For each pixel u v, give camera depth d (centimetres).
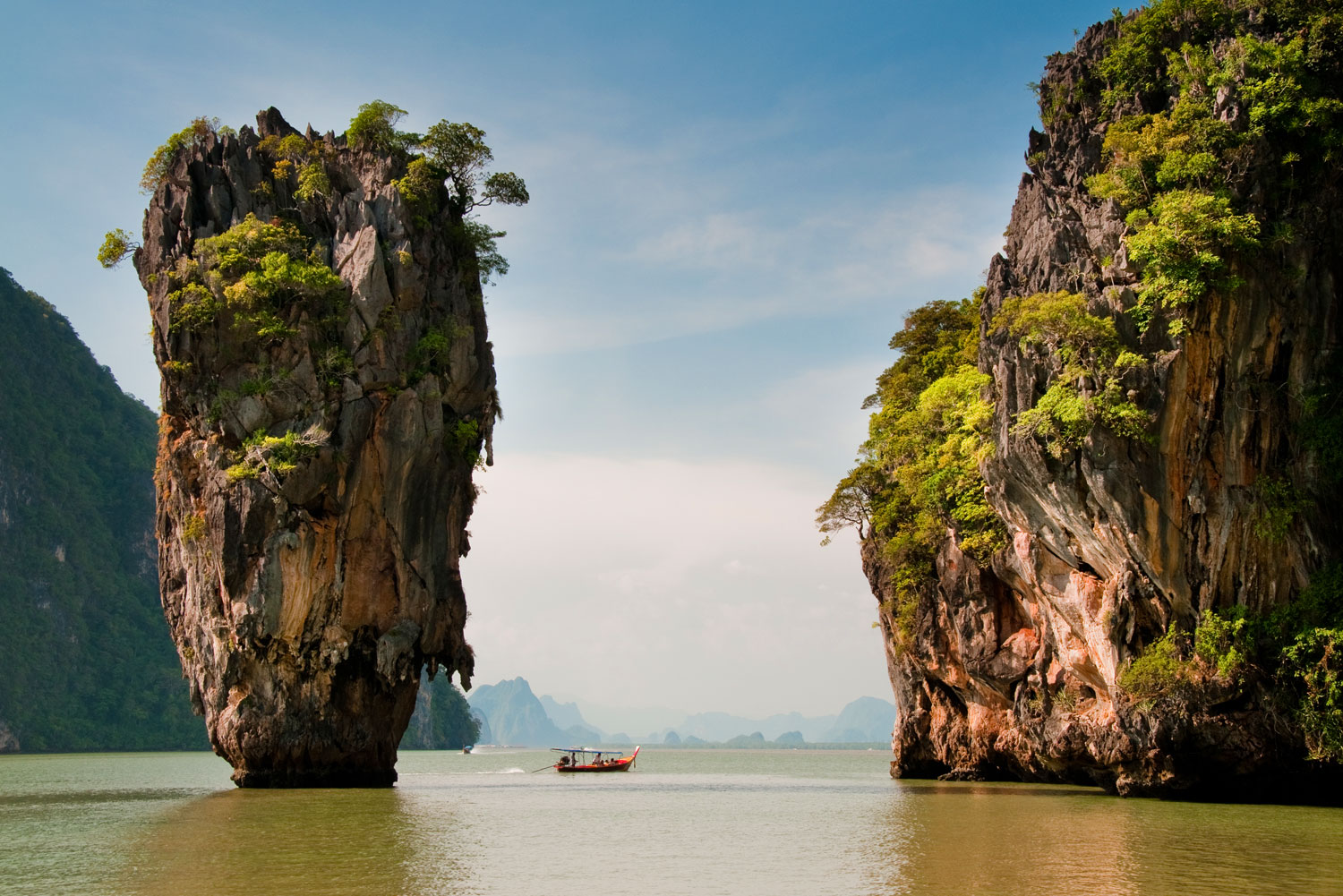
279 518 4878
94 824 3709
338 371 5131
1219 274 3806
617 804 4816
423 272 5472
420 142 5859
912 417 5834
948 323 7162
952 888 2458
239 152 5562
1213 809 3756
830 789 5984
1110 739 4369
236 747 5009
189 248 5281
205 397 5109
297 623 4953
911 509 6266
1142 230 3928
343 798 4656
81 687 19262
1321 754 3656
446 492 5559
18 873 2667
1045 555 4484
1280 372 3903
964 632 5538
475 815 4106
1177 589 3938
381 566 5247
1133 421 3862
